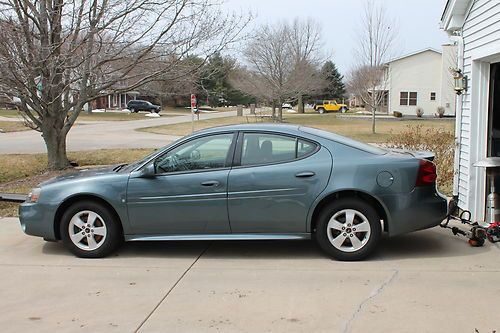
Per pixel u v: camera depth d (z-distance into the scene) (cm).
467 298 427
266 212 538
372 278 481
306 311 407
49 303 437
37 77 1095
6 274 515
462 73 776
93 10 1079
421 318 388
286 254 567
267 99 4431
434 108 5094
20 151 1919
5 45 1005
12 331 382
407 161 534
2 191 1038
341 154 540
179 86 1393
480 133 735
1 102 1193
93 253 564
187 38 1187
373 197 525
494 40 655
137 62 1184
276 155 548
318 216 538
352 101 9300
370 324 380
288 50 4181
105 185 558
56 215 570
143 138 2653
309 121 4447
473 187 736
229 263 539
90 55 1077
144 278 496
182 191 547
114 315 409
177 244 619
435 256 548
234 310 413
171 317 403
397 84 5094
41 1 1054
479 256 545
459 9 769
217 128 573
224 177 542
